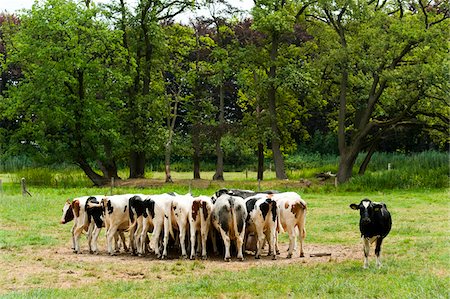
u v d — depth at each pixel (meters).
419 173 38.53
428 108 41.00
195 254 16.94
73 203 17.92
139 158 47.59
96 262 16.08
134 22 44.88
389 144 60.53
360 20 42.59
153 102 44.03
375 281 12.54
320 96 45.28
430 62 39.28
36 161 42.91
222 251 17.86
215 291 12.12
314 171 50.12
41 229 21.84
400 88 41.50
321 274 13.52
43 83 41.12
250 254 17.75
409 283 12.21
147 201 17.30
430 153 45.22
